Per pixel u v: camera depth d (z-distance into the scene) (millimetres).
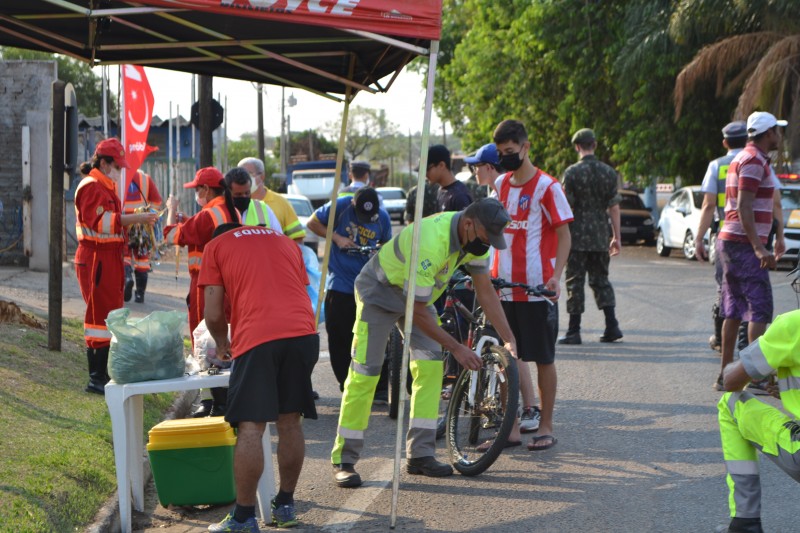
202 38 5953
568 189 10602
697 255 9180
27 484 5082
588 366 9594
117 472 5172
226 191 5625
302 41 5832
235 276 5027
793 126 22438
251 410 4855
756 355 4367
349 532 5199
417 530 5207
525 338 6711
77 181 18812
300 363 4996
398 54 5957
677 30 24141
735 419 4680
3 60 16656
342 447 6039
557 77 30266
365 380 5984
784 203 19547
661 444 6781
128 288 13789
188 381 5215
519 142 6688
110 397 5133
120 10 4719
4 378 7168
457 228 5629
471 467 6113
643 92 25828
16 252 16844
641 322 12531
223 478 5605
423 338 6211
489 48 31359
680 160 26781
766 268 7816
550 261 6785
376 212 8039
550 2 27859
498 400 6090
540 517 5363
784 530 5094
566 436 7055
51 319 8430
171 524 5418
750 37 23312
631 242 29031
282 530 5250
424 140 5246
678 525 5199
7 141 16719
